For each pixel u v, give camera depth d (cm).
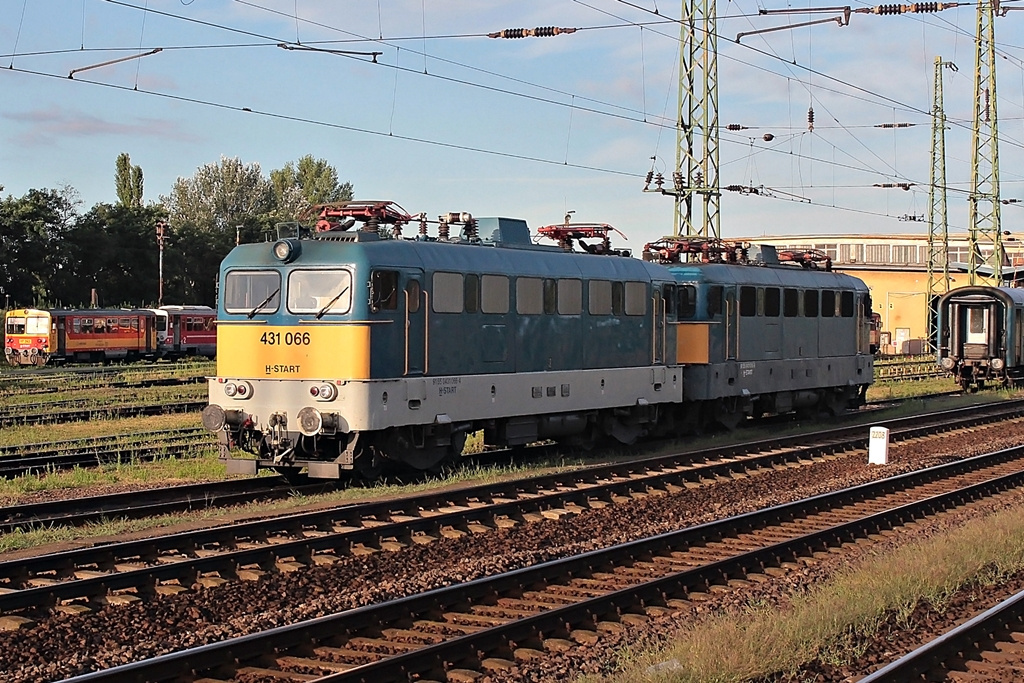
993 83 5019
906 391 4066
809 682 879
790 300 2794
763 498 1775
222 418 1791
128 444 2353
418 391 1791
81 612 1029
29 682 861
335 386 1712
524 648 949
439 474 1889
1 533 1376
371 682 829
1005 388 4284
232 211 12131
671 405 2531
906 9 2592
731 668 863
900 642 985
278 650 905
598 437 2302
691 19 3747
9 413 3019
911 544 1377
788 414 3139
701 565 1245
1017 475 1944
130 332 6366
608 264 2220
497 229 2066
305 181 12644
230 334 1811
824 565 1314
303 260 1758
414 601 1024
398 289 1758
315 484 1820
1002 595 1144
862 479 1978
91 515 1488
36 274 7944
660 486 1819
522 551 1367
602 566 1247
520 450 2306
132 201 10694
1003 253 6838
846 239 9331
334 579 1194
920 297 7700
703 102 3734
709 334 2506
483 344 1919
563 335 2091
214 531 1308
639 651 939
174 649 948
